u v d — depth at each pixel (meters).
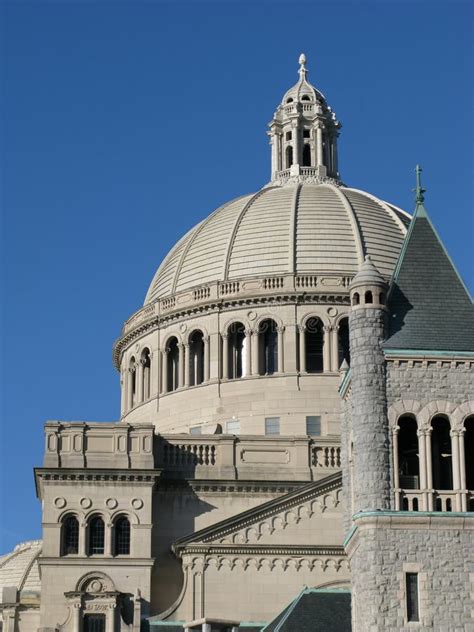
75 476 155.38
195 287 186.50
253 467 161.62
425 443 118.75
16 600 185.88
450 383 120.44
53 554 152.75
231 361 182.38
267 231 190.88
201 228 197.75
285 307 181.88
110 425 158.12
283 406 177.75
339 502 155.12
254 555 152.00
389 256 189.75
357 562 117.50
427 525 116.00
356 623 117.50
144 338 190.75
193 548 151.62
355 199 198.12
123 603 151.38
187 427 181.00
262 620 150.00
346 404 127.12
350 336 122.94
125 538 154.75
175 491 159.75
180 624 149.12
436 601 114.31
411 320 122.94
